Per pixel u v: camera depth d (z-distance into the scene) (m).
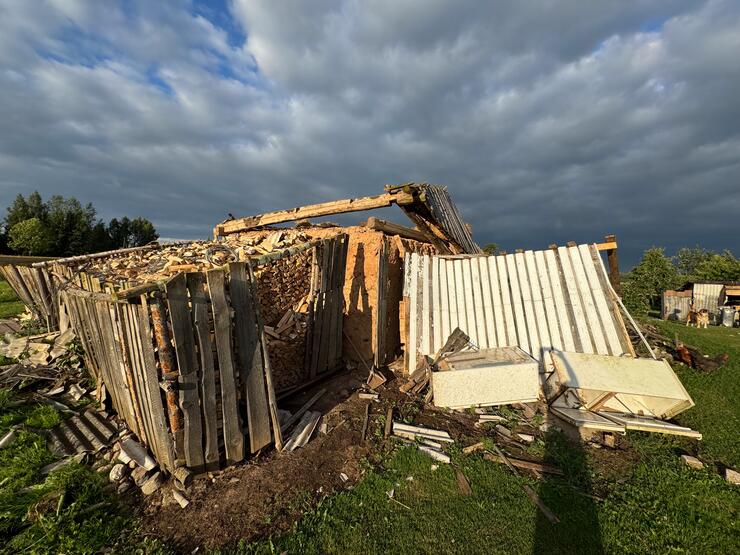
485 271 8.69
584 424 5.65
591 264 7.93
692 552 3.45
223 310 4.48
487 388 6.36
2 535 3.40
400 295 9.82
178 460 4.15
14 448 4.66
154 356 4.05
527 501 4.10
